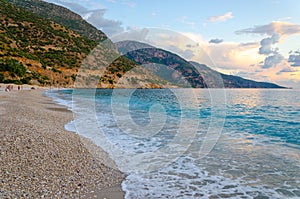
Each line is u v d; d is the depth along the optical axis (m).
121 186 4.29
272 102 22.73
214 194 4.09
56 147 6.00
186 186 4.36
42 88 44.72
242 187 4.36
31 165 4.72
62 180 4.29
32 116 10.82
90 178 4.52
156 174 4.87
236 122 12.00
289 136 8.68
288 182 4.57
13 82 42.72
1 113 10.91
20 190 3.76
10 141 5.91
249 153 6.38
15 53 50.88
